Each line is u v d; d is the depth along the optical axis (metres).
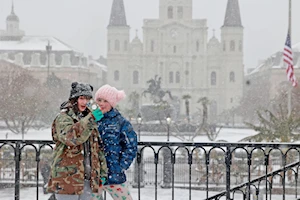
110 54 112.44
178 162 22.94
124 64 112.31
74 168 5.62
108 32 112.88
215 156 21.81
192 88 110.81
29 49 110.19
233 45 111.69
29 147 24.45
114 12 113.25
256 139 21.11
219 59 111.56
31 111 52.94
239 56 111.44
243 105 88.00
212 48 111.88
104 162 6.01
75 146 5.67
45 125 61.12
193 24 111.38
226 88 111.19
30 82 62.28
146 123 51.84
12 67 71.31
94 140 5.83
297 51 104.94
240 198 17.25
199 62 111.56
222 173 21.47
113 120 6.25
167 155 18.67
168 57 111.19
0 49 109.75
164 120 54.16
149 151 32.56
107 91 6.24
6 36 114.31
